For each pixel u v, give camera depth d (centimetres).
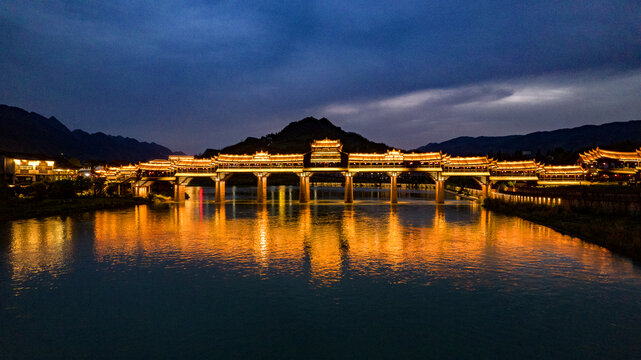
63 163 15162
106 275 3466
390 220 7600
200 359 1978
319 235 5694
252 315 2541
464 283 3194
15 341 2173
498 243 4944
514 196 11131
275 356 2011
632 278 3291
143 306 2711
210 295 2927
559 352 2023
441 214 8750
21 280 3316
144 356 2006
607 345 2097
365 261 3966
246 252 4441
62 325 2391
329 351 2062
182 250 4562
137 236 5609
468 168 11675
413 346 2105
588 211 6912
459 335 2236
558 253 4291
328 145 11644
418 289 3038
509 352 2028
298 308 2656
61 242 5081
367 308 2648
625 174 12056
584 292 2950
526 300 2786
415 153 11588
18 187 10238
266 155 12000
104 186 12250
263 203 11994
